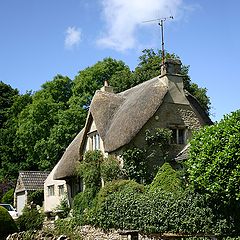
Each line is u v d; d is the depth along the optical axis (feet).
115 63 173.37
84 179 94.58
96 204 81.66
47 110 169.48
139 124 86.28
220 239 58.80
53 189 133.39
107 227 75.05
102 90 110.11
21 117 179.11
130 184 76.28
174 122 90.89
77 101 165.68
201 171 57.36
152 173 86.48
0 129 199.00
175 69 94.27
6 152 193.88
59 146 161.17
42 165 168.14
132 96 97.35
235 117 57.93
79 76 171.32
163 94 90.17
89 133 100.89
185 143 91.25
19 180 168.66
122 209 71.56
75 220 84.58
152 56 163.32
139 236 67.21
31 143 171.42
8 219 93.50
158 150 88.28
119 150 87.45
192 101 97.14
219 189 54.95
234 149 54.44
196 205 60.75
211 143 56.80
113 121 93.76
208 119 97.96
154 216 64.64
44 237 87.15
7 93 223.92
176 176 71.46
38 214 102.53
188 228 60.80
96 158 92.79
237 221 58.29
